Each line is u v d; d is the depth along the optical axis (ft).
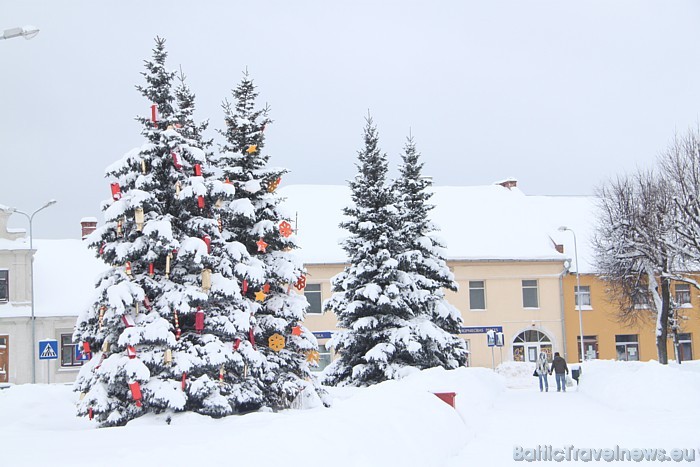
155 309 63.87
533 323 183.42
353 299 110.63
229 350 64.59
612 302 175.01
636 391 79.61
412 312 110.32
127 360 60.70
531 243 189.47
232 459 29.84
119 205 63.31
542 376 115.75
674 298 175.42
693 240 129.39
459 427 52.31
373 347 109.29
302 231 184.03
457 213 197.77
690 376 81.82
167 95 66.80
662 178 144.25
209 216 67.56
